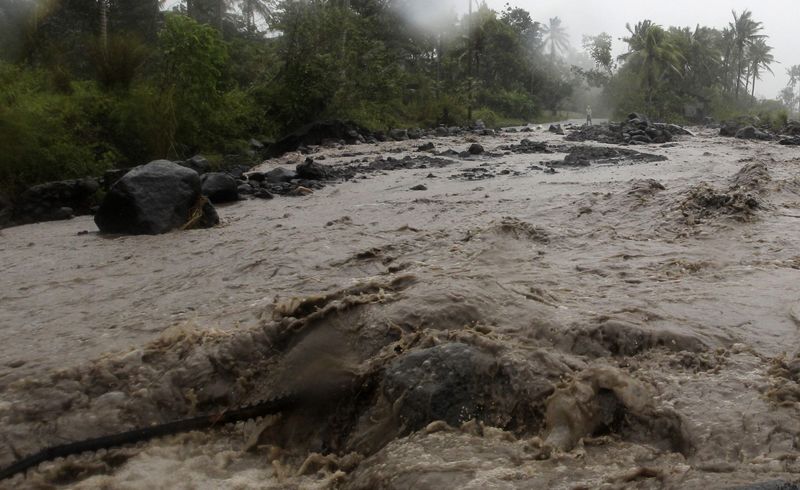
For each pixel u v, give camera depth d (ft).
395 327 16.47
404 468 11.80
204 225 37.01
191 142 70.85
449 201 40.96
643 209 32.96
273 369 16.28
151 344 17.26
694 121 206.28
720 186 40.73
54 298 24.49
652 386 13.93
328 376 15.52
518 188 45.96
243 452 14.35
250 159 75.05
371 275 24.09
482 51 226.79
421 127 138.72
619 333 16.21
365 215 38.11
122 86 68.85
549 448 12.21
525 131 119.55
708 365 14.96
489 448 12.32
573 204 35.83
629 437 12.87
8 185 50.60
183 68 70.08
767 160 63.10
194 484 13.14
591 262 24.79
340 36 106.73
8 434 14.47
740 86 318.86
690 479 10.30
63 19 102.94
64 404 15.29
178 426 14.98
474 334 15.53
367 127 104.88
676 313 18.44
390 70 125.08
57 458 14.06
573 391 13.35
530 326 16.83
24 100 56.29
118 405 15.29
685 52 242.17
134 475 13.42
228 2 146.41
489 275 21.03
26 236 37.93
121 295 24.22
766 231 28.73
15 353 18.54
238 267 26.43
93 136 61.41
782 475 10.33
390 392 14.10
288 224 36.06
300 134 89.45
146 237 34.83
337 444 14.55
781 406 12.65
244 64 109.09
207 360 16.33
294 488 12.78
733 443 11.82
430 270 22.44
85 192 46.98
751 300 19.58
